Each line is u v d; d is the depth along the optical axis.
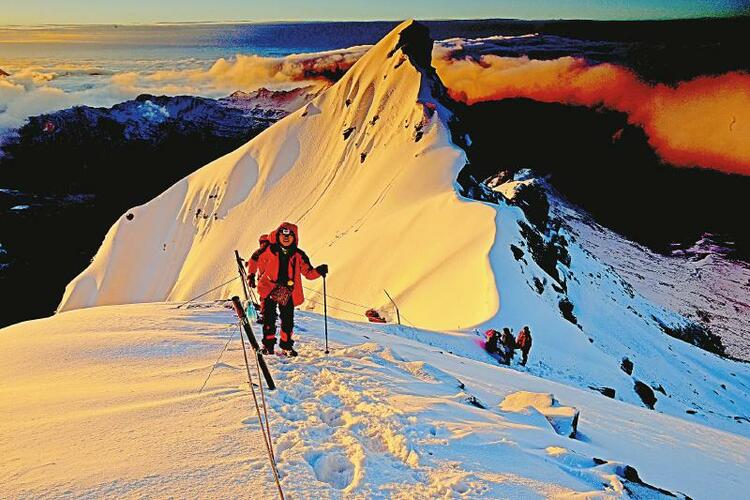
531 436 5.89
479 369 11.81
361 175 109.31
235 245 135.62
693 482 7.14
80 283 155.25
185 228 154.88
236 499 3.62
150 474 3.92
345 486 4.08
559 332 29.97
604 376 27.67
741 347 165.25
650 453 8.00
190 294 124.69
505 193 67.19
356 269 48.88
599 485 4.76
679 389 41.69
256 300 8.53
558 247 61.50
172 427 4.81
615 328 48.53
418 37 145.00
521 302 31.30
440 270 38.78
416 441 4.80
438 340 20.58
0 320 159.38
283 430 4.80
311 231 96.94
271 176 150.25
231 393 5.82
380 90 136.38
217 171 163.62
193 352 7.95
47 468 4.07
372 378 6.80
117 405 5.53
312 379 6.59
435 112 97.50
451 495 3.92
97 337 8.84
